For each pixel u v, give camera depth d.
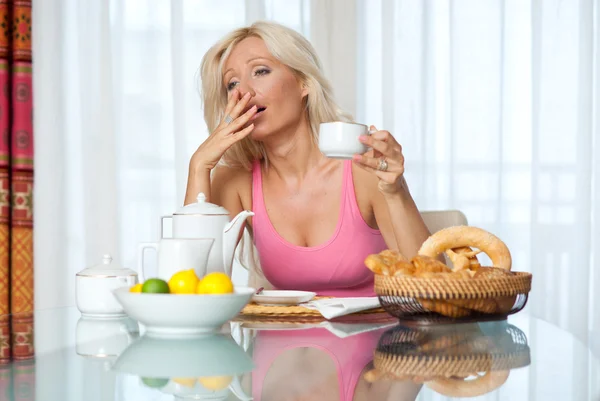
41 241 3.06
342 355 0.88
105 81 3.05
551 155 3.02
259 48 1.77
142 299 0.99
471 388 0.73
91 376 0.81
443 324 1.09
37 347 1.00
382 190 1.54
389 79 3.03
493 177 3.03
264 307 1.21
